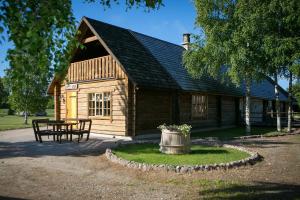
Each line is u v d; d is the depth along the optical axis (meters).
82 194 7.12
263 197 6.83
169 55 23.89
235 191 7.29
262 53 20.05
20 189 7.46
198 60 21.25
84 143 15.38
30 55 4.42
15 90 4.58
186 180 8.29
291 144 15.58
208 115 24.30
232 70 19.59
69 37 5.00
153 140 16.33
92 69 19.98
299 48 19.83
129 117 17.66
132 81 16.92
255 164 10.35
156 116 19.22
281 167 9.95
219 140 16.91
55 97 22.59
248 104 21.56
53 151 12.88
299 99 33.66
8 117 51.19
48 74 4.91
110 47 18.17
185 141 11.77
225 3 20.45
